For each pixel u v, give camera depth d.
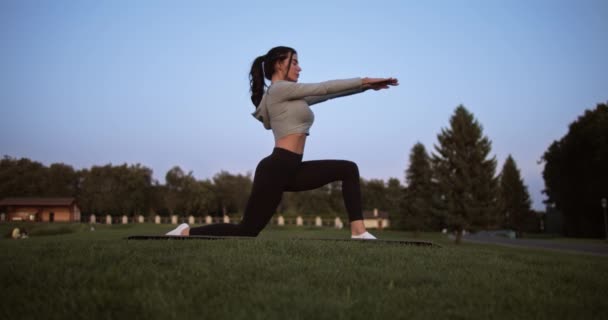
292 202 81.69
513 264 4.02
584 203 47.75
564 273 3.62
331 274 3.20
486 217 39.00
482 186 39.50
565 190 49.41
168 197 78.25
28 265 3.38
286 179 4.69
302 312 2.38
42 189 85.00
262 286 2.87
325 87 4.55
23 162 86.88
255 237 4.87
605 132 43.56
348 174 4.88
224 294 2.71
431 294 2.84
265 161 4.71
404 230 61.75
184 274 3.14
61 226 40.34
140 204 80.69
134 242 4.62
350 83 4.57
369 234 4.88
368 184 97.38
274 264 3.48
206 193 77.62
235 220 72.25
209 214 80.31
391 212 65.31
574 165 48.06
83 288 2.81
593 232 48.66
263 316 2.31
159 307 2.45
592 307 2.68
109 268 3.27
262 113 4.80
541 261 4.39
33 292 2.74
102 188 79.94
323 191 82.69
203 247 4.14
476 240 43.69
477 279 3.24
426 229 52.19
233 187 80.62
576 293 3.03
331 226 61.22
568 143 48.09
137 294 2.67
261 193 4.73
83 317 2.33
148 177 83.44
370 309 2.48
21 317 2.34
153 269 3.26
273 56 4.82
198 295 2.69
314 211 79.94
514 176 73.38
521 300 2.76
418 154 53.44
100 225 51.44
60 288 2.79
